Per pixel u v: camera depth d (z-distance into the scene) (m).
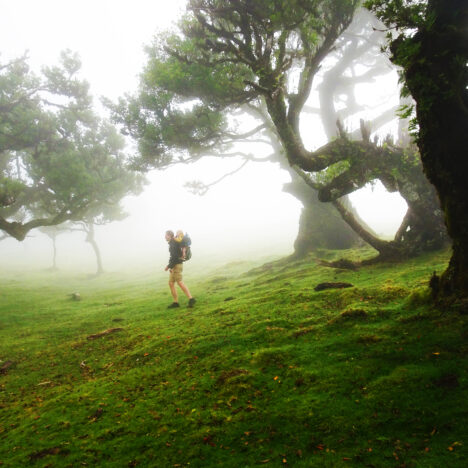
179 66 10.52
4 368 6.27
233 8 7.32
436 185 4.54
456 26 3.78
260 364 4.38
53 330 9.12
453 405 2.86
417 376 3.34
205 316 7.59
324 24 7.70
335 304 6.30
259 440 2.95
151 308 10.47
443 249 9.27
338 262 10.09
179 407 3.73
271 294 8.33
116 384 4.71
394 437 2.68
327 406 3.23
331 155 10.06
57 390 4.96
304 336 5.01
